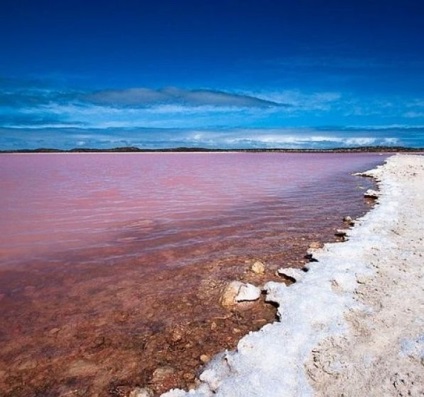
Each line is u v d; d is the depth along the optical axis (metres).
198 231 9.01
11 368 3.90
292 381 3.42
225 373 3.64
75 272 6.45
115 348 4.21
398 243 7.20
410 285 5.25
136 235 8.70
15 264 6.84
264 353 3.82
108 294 5.57
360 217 9.96
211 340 4.32
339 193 15.01
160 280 6.06
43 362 3.99
